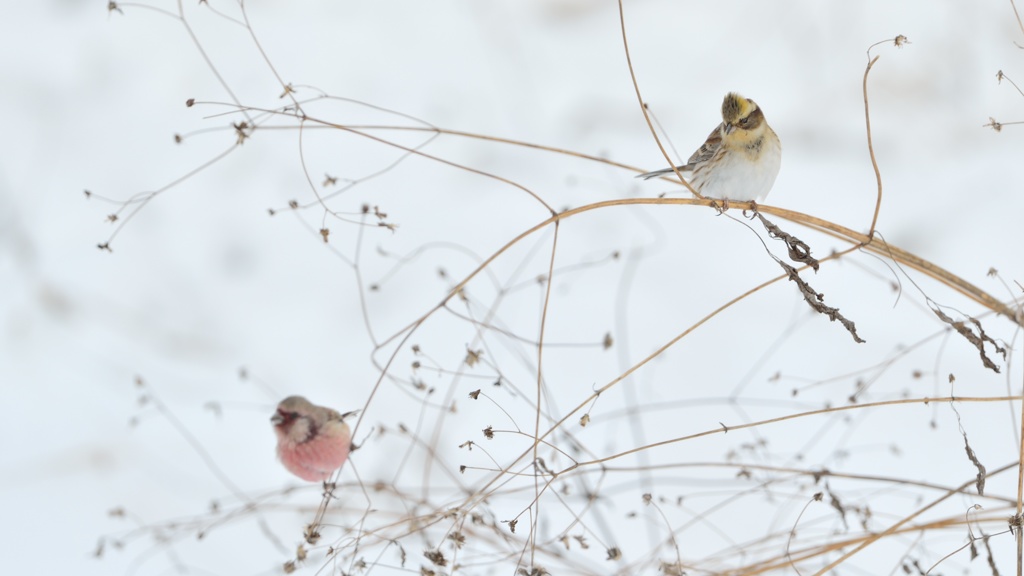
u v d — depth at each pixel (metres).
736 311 12.05
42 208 13.84
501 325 11.70
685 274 12.77
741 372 10.95
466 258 13.20
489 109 15.61
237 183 14.49
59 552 8.73
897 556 8.19
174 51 16.41
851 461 9.39
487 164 14.79
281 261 13.36
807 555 7.27
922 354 10.94
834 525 8.21
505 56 16.66
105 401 11.06
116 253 13.30
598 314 12.06
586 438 9.89
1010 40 15.03
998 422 9.81
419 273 13.06
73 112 15.37
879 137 14.65
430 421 10.30
